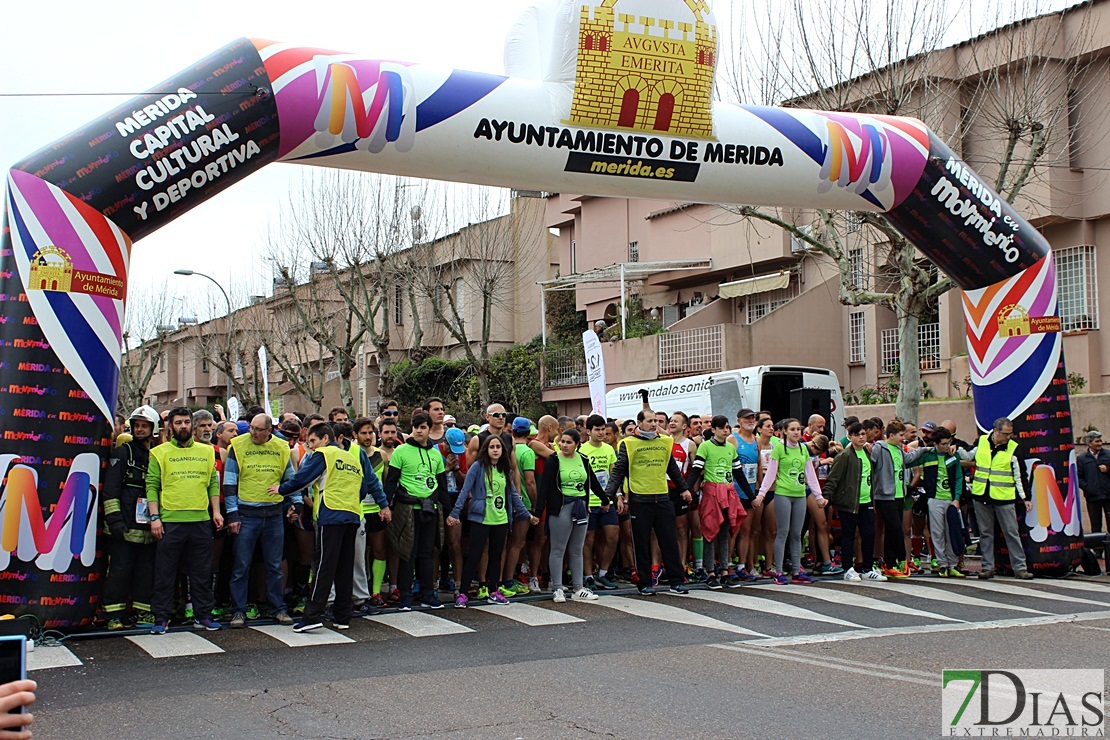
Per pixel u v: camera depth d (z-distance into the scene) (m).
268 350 36.09
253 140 9.82
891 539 13.14
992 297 13.43
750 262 24.27
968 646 8.43
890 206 12.64
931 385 23.00
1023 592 11.75
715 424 12.16
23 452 8.87
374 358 36.12
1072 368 20.78
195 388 48.75
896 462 13.04
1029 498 13.23
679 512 12.46
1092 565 13.54
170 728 6.13
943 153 12.59
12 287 9.00
